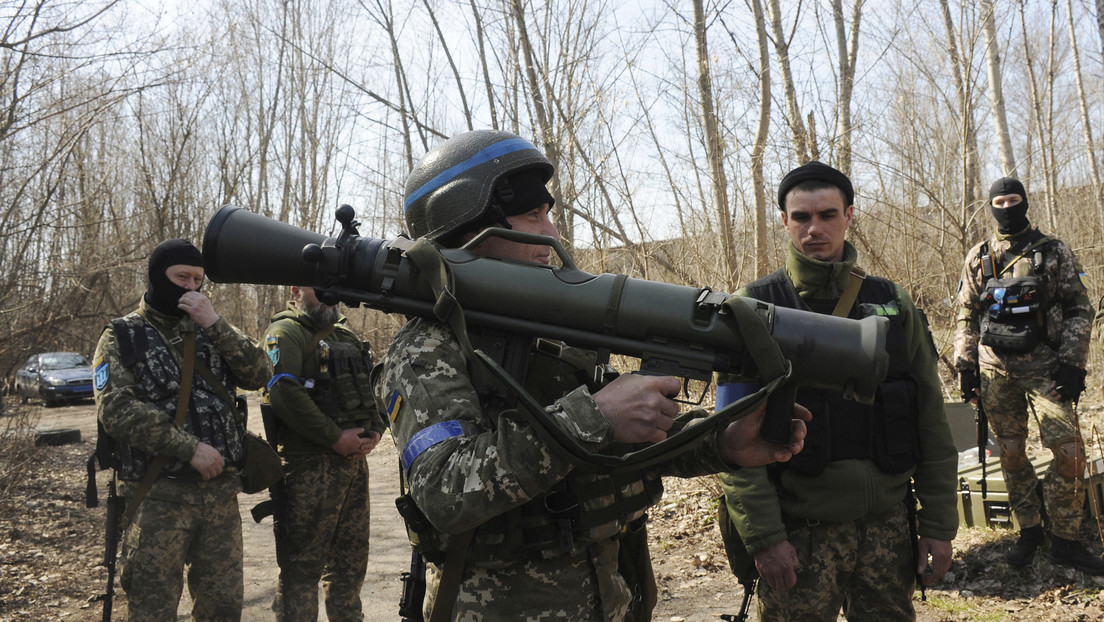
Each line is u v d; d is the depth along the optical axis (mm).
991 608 3260
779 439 1344
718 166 6188
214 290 16688
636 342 1272
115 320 2936
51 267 9211
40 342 9281
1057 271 3643
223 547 2914
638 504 1501
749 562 2268
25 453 7176
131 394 2809
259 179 19531
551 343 1487
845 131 6270
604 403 1166
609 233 6402
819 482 2113
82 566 4922
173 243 2988
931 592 3488
